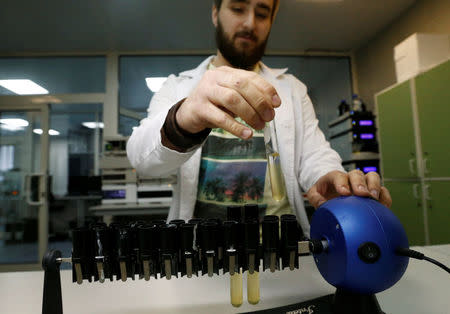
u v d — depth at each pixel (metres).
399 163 2.30
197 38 3.19
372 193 0.46
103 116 3.36
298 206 0.89
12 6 2.55
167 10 2.69
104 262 0.40
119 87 3.44
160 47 3.36
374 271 0.37
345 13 2.82
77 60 3.45
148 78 3.51
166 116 0.47
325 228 0.42
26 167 3.23
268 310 0.42
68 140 4.23
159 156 0.51
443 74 1.86
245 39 0.79
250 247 0.41
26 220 3.27
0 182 3.23
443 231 1.92
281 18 2.87
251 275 0.47
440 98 1.89
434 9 2.46
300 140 0.94
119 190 2.62
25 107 3.23
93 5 2.58
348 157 2.81
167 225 0.40
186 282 0.58
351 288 0.39
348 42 3.41
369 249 0.37
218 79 0.37
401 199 2.30
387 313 0.44
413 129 2.14
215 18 0.87
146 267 0.39
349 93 3.69
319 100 3.59
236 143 0.85
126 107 3.45
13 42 3.16
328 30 3.12
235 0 0.76
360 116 2.75
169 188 2.62
